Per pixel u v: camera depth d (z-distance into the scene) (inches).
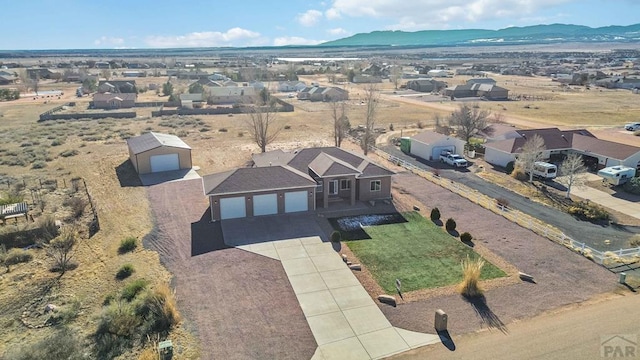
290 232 1198.3
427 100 4426.7
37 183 1651.1
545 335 753.6
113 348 726.5
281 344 737.0
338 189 1434.5
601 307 845.8
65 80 6259.8
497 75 7504.9
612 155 1793.8
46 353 645.9
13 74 6318.9
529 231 1216.8
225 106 3853.3
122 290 902.4
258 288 911.0
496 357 698.8
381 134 2691.9
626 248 1130.7
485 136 2273.6
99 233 1199.6
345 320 805.2
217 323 792.9
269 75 6638.8
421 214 1344.7
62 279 964.0
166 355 701.9
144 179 1705.2
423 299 876.6
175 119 3206.2
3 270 1005.2
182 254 1063.0
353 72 6692.9
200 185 1617.9
